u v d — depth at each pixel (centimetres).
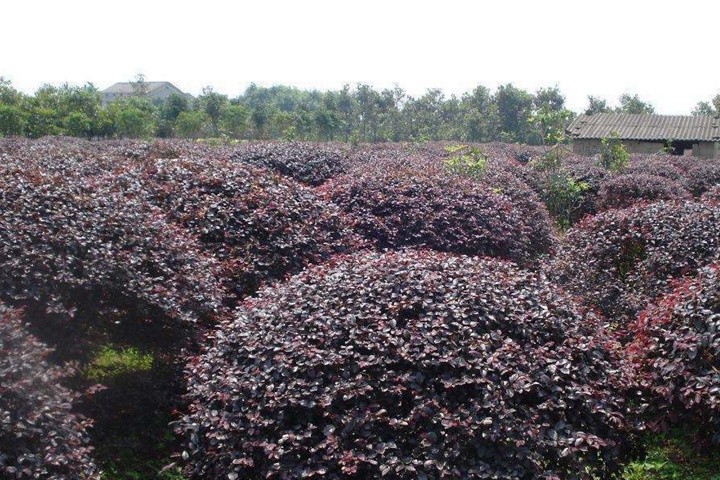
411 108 5122
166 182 774
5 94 3581
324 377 433
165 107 4406
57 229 555
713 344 524
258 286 686
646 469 566
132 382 613
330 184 1019
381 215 910
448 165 1345
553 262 884
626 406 471
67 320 534
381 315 468
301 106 5244
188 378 502
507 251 939
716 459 570
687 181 1847
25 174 627
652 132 3503
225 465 419
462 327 452
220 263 680
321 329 463
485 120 4994
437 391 426
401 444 404
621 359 509
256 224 734
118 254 558
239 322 501
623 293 775
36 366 388
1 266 508
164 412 595
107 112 3881
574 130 3603
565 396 434
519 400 421
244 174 816
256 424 419
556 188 1638
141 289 550
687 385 526
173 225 671
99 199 610
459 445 396
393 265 528
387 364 436
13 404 364
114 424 570
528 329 471
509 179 1311
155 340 592
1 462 335
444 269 524
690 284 600
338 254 752
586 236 874
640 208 895
